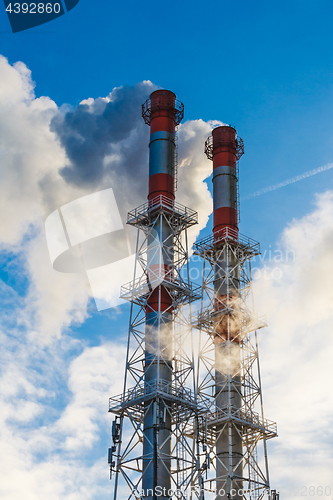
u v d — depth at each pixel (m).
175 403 69.44
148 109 87.38
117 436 68.56
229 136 99.94
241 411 83.75
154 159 82.38
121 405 69.25
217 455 82.31
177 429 68.69
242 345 88.62
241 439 83.00
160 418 66.56
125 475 66.19
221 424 83.12
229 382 83.75
